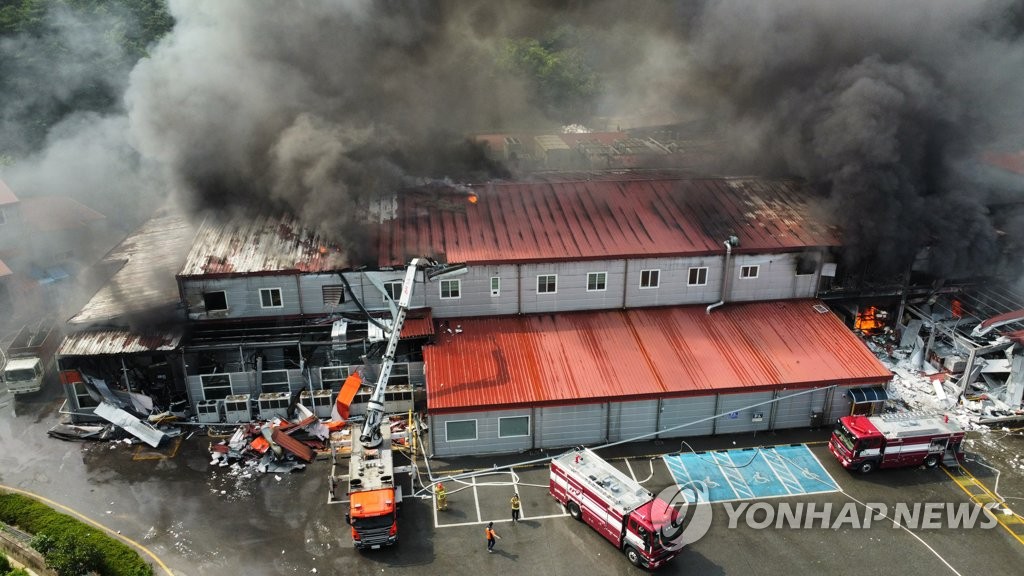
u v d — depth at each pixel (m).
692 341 33.38
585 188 39.12
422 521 27.05
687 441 31.59
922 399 34.19
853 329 38.12
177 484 29.08
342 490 28.66
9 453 31.12
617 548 25.67
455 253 33.81
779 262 35.44
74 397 32.81
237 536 26.34
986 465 30.20
